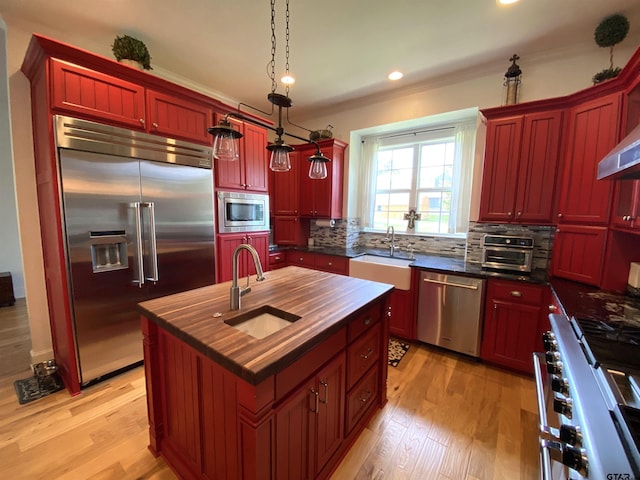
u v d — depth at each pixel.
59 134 1.82
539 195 2.37
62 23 2.14
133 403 1.98
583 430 0.76
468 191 3.19
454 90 2.94
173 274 2.50
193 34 2.27
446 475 1.49
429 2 1.87
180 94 2.44
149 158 2.27
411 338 2.89
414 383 2.27
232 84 3.17
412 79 3.00
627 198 1.78
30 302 2.29
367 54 2.52
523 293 2.29
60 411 1.89
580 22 2.04
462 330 2.59
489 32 2.19
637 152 1.05
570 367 1.04
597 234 1.97
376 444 1.67
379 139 3.86
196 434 1.32
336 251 3.76
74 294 1.97
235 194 3.00
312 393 1.26
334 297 1.67
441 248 3.48
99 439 1.67
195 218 2.63
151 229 2.28
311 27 2.16
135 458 1.55
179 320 1.30
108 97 2.03
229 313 1.40
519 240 2.47
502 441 1.70
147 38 2.32
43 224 2.22
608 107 1.92
